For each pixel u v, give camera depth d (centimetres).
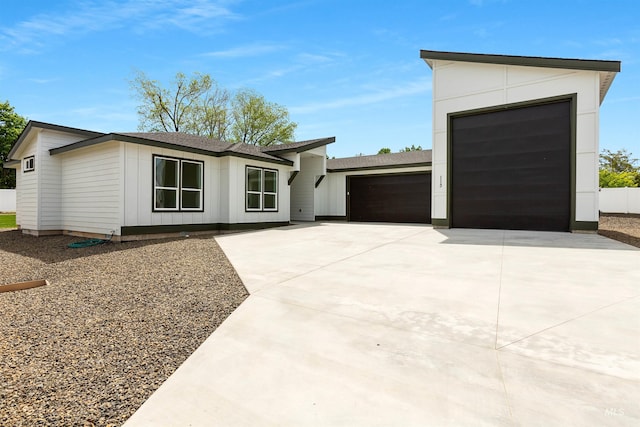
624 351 229
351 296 373
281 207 1341
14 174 3197
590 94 874
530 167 962
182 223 1019
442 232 962
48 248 828
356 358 232
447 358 227
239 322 308
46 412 182
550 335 258
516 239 782
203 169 1082
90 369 232
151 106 2727
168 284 455
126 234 883
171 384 209
